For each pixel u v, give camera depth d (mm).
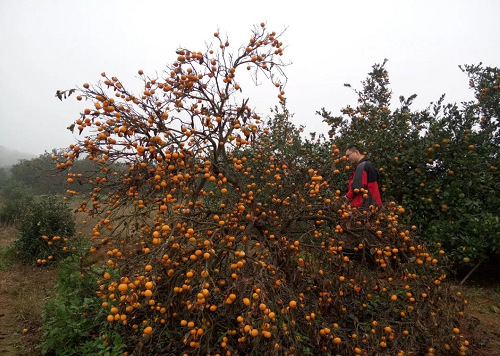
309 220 3172
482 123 5098
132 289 2068
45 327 2760
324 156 5180
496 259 4406
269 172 3154
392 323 2748
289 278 2604
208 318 2234
